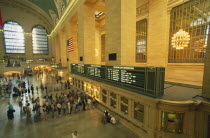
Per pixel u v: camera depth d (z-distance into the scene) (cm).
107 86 897
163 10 1034
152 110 552
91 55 1537
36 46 3862
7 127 768
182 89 754
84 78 1301
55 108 972
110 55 965
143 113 623
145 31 1283
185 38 698
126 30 869
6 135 684
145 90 596
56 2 2438
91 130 721
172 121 522
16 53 3497
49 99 1279
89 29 1493
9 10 3309
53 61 3772
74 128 747
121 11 827
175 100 514
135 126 681
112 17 917
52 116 889
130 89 682
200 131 504
